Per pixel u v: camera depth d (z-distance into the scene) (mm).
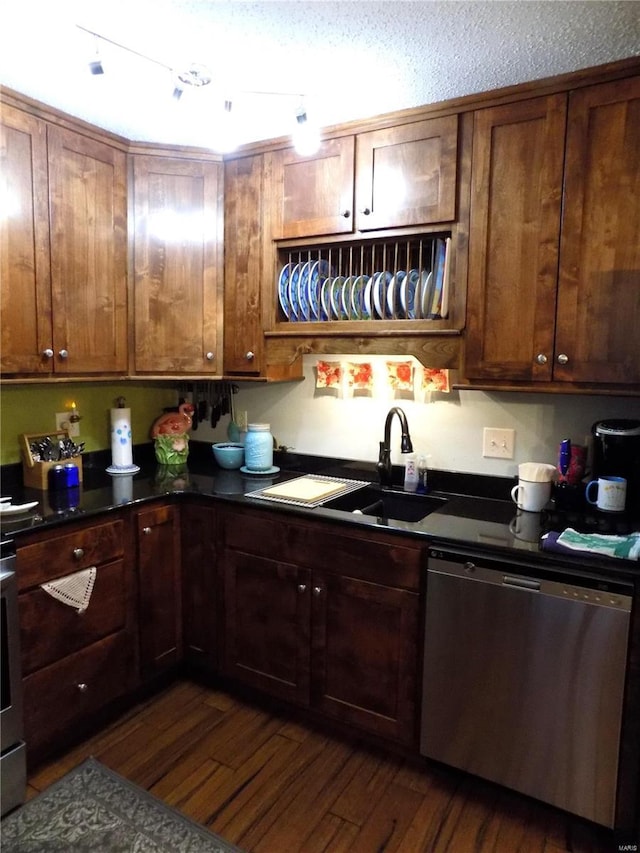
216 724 2227
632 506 1962
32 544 1865
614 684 1589
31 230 2070
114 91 1978
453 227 2021
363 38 1639
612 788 1629
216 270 2514
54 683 1962
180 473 2701
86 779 1932
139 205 2424
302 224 2295
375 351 2207
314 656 2123
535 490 2062
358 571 1994
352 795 1881
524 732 1735
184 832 1733
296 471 2764
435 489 2449
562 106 1824
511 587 1702
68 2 1480
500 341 1979
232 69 1822
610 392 1847
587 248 1825
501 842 1707
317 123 2191
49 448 2439
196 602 2402
